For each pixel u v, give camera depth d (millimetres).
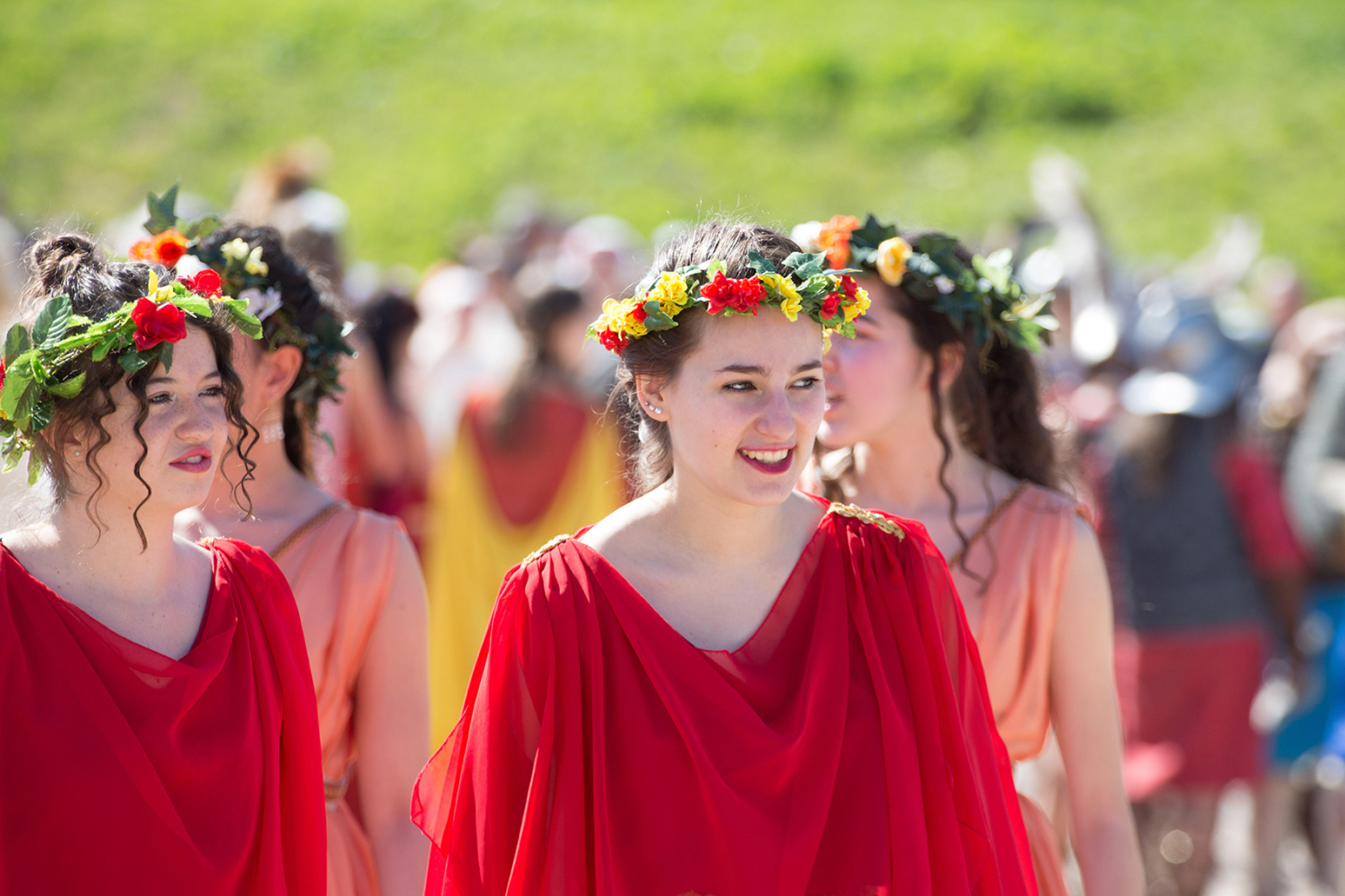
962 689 4699
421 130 33812
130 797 3996
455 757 4430
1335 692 10469
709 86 35156
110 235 12750
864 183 31516
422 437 12109
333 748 5305
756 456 4285
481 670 4426
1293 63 36500
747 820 4129
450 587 10797
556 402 10789
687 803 4164
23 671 3984
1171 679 9922
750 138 33375
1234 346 11070
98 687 4039
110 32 37594
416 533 12078
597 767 4176
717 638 4445
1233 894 10922
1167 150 32344
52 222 5203
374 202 30703
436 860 4379
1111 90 35000
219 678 4344
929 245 5977
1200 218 29625
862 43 36812
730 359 4254
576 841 4156
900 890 4234
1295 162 31984
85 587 4215
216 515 5414
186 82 35781
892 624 4590
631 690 4258
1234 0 40281
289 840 4516
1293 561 10180
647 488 4641
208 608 4434
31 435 4156
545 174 31766
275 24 38312
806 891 4215
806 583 4582
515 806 4270
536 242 18797
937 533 5914
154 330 4090
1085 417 11695
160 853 4031
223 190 31312
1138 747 10008
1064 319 14266
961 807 4492
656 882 4125
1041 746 5812
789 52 36312
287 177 12000
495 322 17047
